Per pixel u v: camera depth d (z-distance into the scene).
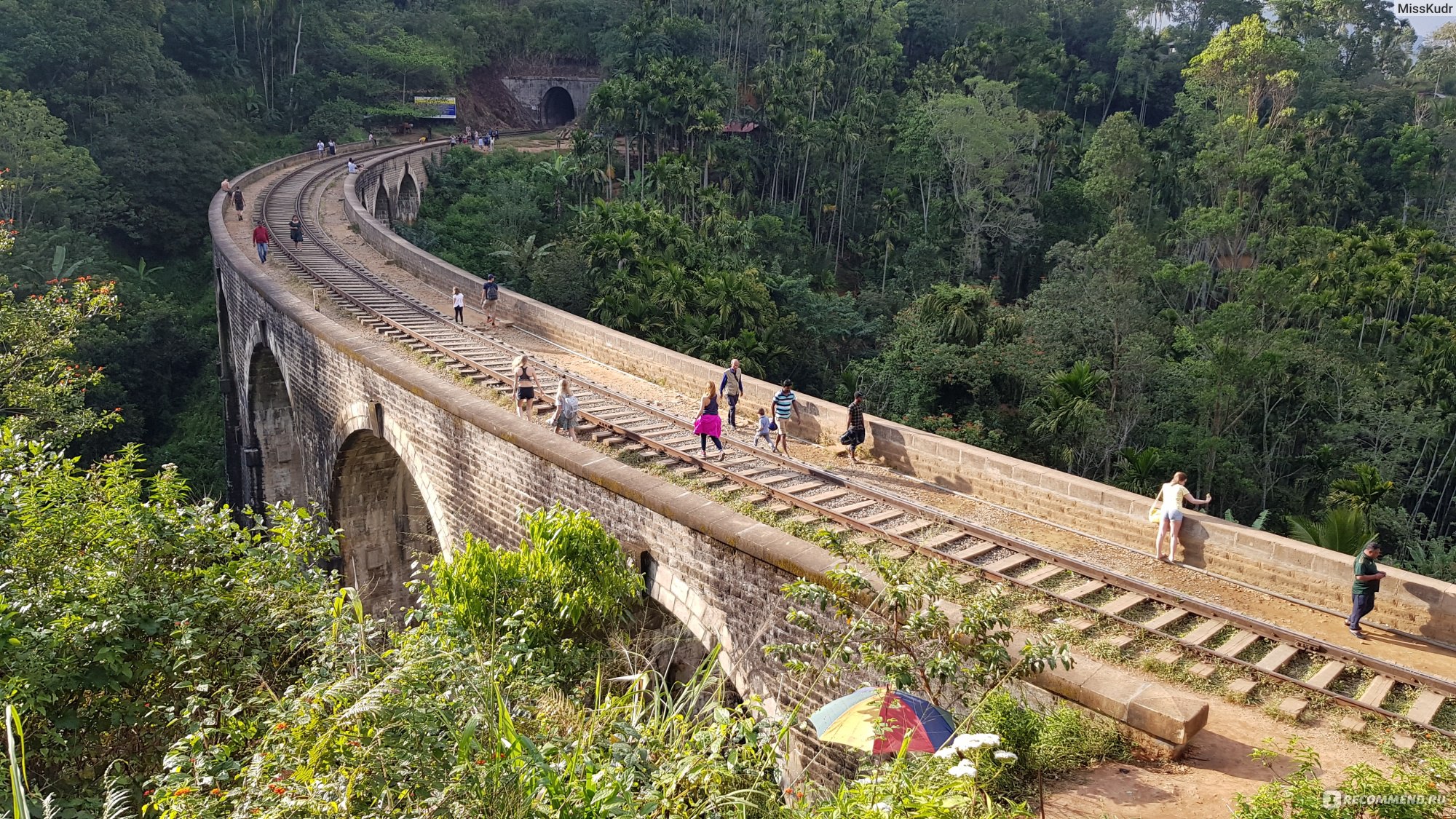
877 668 9.15
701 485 16.67
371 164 55.28
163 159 57.59
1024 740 9.17
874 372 34.31
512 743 6.26
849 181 74.50
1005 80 89.12
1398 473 37.50
